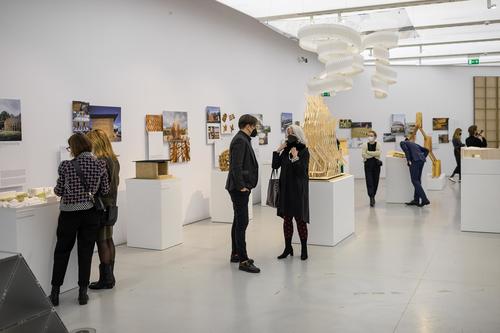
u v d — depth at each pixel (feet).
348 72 25.09
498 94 56.65
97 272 18.99
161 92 27.12
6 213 15.15
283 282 17.35
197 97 30.37
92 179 15.14
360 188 46.26
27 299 11.94
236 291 16.43
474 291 16.11
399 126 55.83
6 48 18.57
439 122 56.34
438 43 42.04
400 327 13.16
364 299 15.46
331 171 23.97
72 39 21.45
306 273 18.42
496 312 14.20
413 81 55.88
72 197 14.97
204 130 31.14
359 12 30.07
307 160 19.84
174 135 28.07
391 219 29.63
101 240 16.66
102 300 15.70
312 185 22.86
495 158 24.99
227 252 22.00
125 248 22.99
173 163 28.19
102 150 16.39
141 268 19.44
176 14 28.19
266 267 19.33
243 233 18.81
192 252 22.03
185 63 29.12
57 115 20.74
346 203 24.52
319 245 22.89
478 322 13.44
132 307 15.02
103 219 16.07
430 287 16.60
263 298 15.67
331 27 22.26
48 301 12.26
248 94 36.70
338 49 23.47
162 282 17.54
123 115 24.40
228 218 29.53
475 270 18.57
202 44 30.76
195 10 29.94
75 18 21.57
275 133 41.57
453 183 48.34
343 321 13.65
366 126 55.67
